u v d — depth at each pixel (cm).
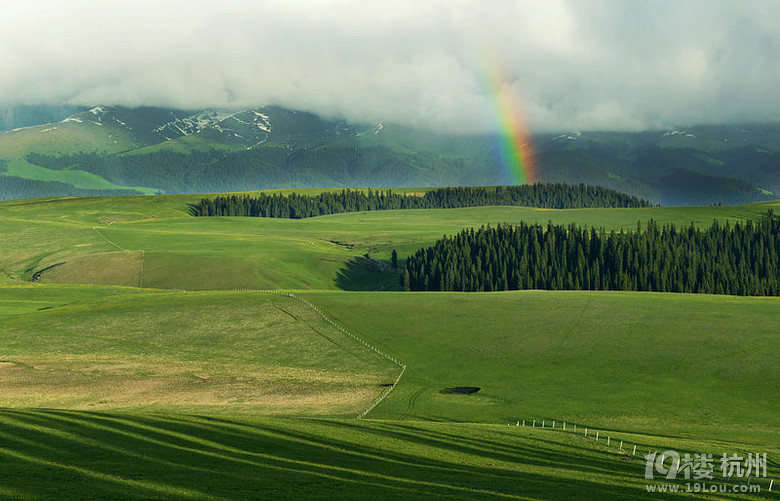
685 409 7206
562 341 9738
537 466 4688
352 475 4053
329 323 10981
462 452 4922
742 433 6450
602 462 4959
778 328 9875
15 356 9438
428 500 3666
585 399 7606
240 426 5084
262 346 9969
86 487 3453
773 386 7831
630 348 9300
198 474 3825
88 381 8306
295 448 4591
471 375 8638
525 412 7150
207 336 10444
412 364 9131
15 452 3938
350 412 7088
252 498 3484
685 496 4203
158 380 8388
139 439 4450
